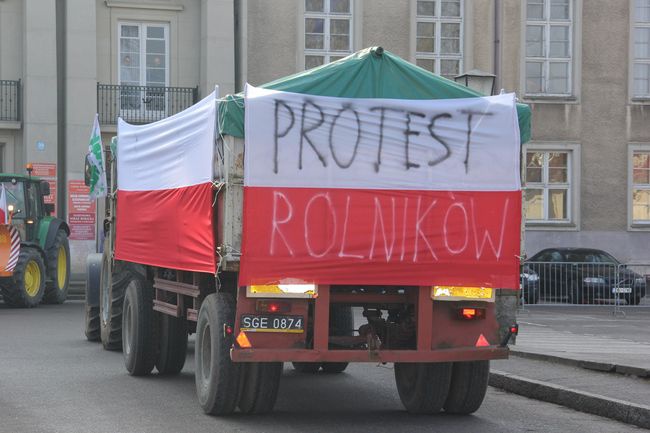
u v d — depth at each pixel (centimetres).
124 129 1388
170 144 1140
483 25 3666
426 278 955
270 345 935
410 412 1059
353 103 948
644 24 3709
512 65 3647
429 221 958
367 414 1048
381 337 986
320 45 3597
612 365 1259
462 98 973
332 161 940
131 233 1327
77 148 3394
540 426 985
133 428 938
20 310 2411
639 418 991
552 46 3681
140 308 1287
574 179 3644
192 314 1091
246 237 921
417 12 3659
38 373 1324
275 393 986
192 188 1034
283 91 934
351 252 941
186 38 3575
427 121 961
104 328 1602
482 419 1025
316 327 940
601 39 3672
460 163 966
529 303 2619
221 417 1004
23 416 998
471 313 967
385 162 951
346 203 941
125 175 1374
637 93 3712
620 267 2622
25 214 2531
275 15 3550
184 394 1152
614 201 3669
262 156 924
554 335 1808
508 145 976
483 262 966
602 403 1050
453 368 1024
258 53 3544
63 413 1017
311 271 933
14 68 3409
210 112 977
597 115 3666
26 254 2434
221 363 970
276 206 927
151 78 3559
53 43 3366
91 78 3412
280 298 935
